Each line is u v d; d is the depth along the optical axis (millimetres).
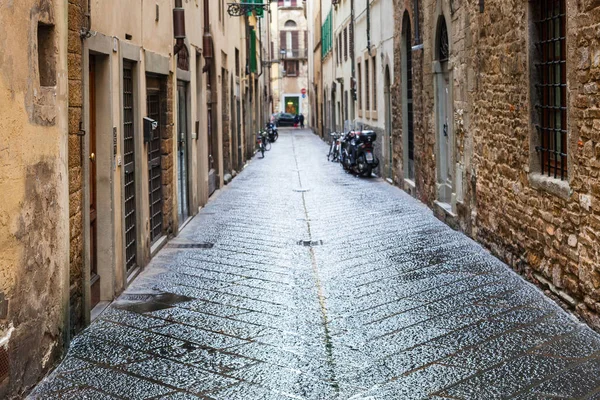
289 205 14742
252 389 5043
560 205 6789
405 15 15453
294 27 70812
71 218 5914
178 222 11688
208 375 5316
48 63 5324
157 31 9664
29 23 4824
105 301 7316
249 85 28641
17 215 4617
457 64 10836
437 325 6418
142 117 8734
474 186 10070
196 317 6820
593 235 6027
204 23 14977
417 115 14422
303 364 5547
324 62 42062
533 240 7613
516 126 8070
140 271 8680
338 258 9422
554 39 7113
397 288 7758
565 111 6887
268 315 6887
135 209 8617
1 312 4398
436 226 11578
